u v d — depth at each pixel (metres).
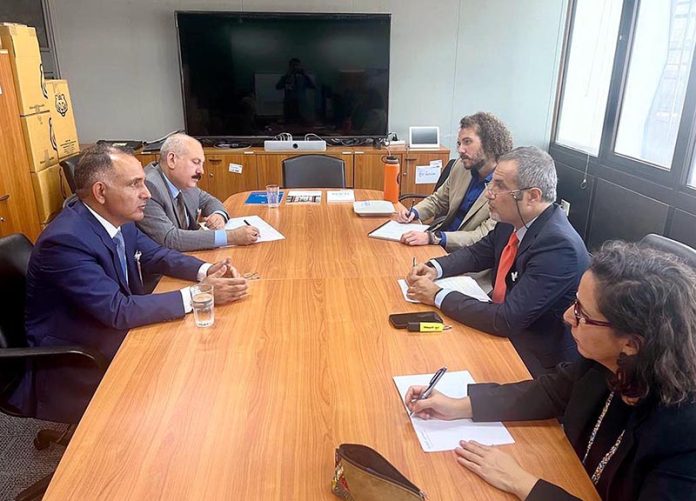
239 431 1.05
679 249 1.57
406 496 0.83
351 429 1.07
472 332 1.49
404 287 1.77
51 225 1.63
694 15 3.01
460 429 1.08
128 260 1.95
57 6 4.29
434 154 4.41
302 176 3.45
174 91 4.57
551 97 4.80
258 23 4.34
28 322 1.64
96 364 1.48
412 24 4.53
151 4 4.36
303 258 2.06
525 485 0.90
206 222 2.55
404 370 1.28
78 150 3.92
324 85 4.54
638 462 0.88
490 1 4.52
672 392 0.84
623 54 3.62
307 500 0.89
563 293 1.52
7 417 2.23
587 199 4.11
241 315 1.56
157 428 1.06
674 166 3.07
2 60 2.95
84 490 0.90
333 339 1.42
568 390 1.13
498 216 1.74
